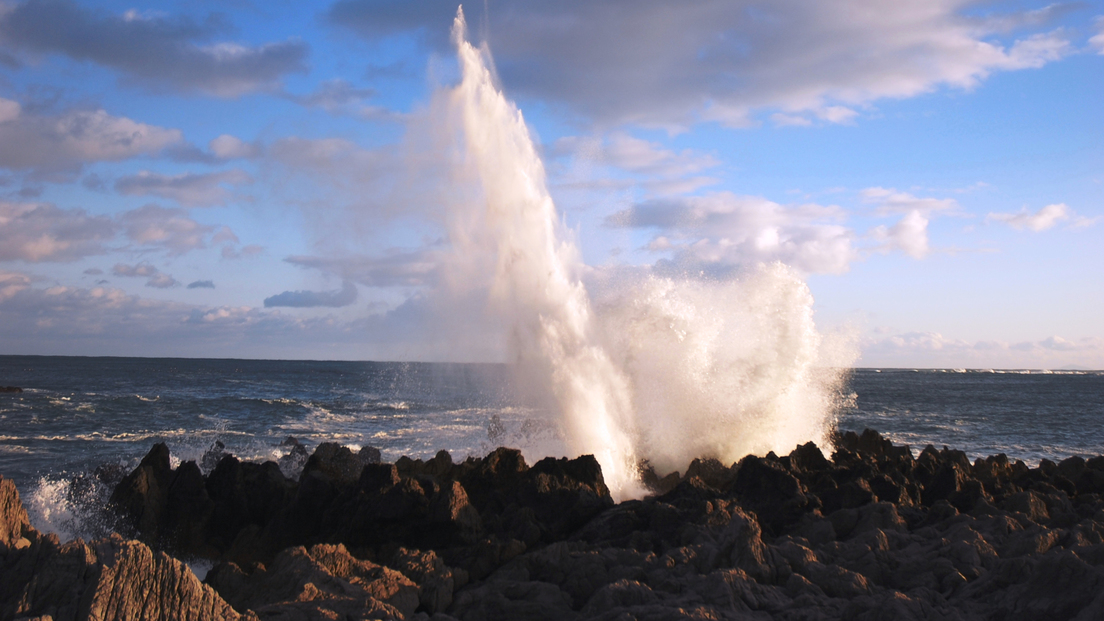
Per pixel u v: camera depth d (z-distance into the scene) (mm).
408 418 43438
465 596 8711
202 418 44312
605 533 11445
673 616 7328
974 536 10242
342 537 11852
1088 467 18078
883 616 7535
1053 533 9977
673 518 11297
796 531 11586
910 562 9305
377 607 7527
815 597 8219
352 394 72375
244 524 14188
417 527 11367
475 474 14516
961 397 90688
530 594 8727
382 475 12609
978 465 18203
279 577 8250
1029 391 113250
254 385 91875
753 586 8227
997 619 7820
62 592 6242
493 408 50344
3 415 44031
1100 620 7211
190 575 6457
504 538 11336
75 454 28578
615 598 8023
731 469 16531
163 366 191750
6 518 7910
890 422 51375
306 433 34312
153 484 14547
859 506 12617
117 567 6254
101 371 136000
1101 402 83188
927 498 14539
